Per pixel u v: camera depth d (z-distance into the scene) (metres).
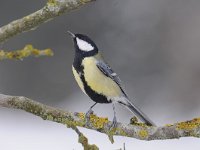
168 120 13.79
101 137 10.23
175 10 17.11
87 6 17.19
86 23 17.12
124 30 16.97
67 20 16.97
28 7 17.39
